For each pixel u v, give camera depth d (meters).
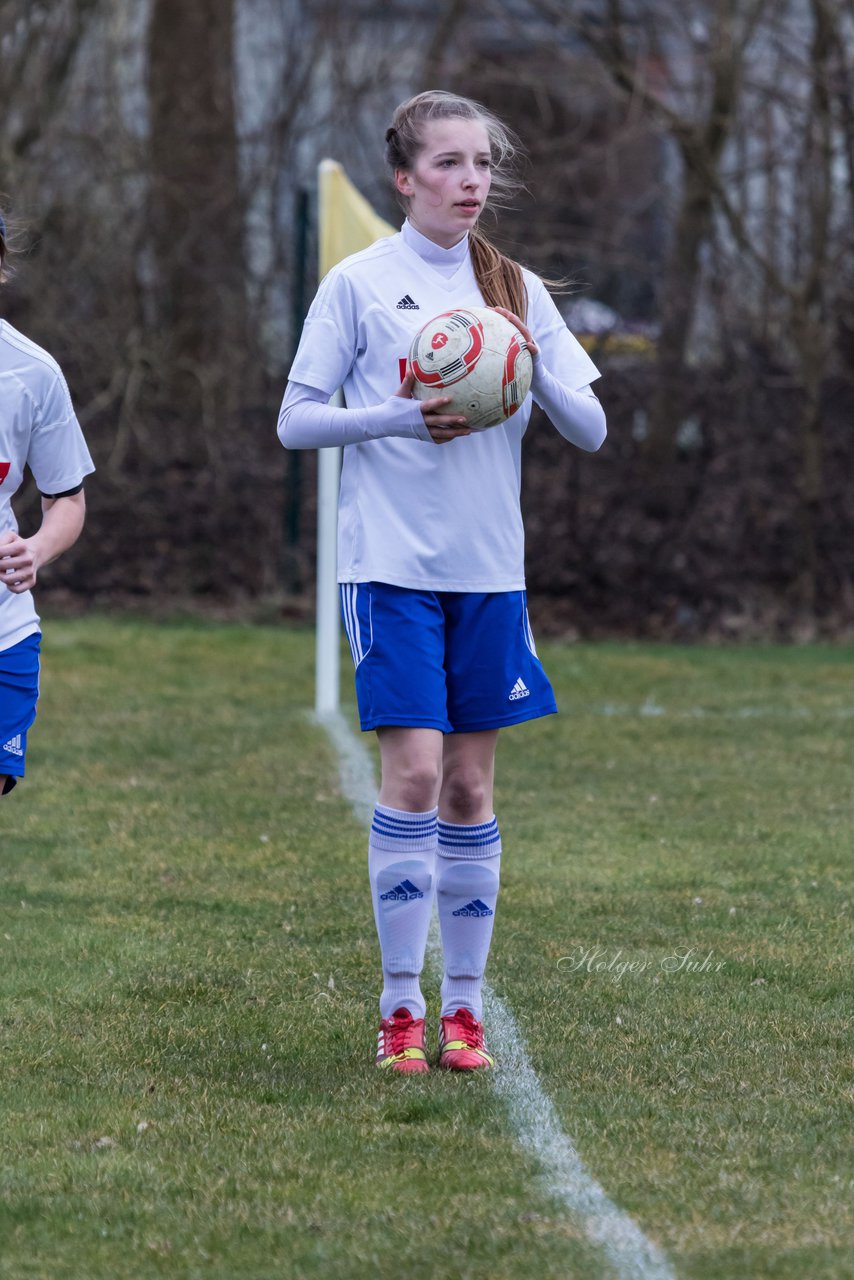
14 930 17.78
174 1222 10.46
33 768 26.73
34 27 50.34
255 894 19.42
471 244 14.03
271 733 29.84
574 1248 10.05
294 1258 9.95
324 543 31.78
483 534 13.55
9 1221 10.48
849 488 43.97
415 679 13.33
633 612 44.66
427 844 13.56
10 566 13.30
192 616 45.56
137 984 15.89
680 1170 11.30
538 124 57.81
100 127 52.62
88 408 46.06
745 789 25.75
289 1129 12.09
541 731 30.52
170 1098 12.79
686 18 49.09
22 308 46.88
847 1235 10.23
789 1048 14.13
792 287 44.62
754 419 43.72
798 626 44.28
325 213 30.34
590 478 44.22
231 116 51.59
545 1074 13.42
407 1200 10.78
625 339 44.34
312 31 61.09
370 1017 14.98
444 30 56.00
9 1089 12.92
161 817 23.45
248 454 45.66
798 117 47.59
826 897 19.52
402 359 13.57
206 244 49.38
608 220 54.44
